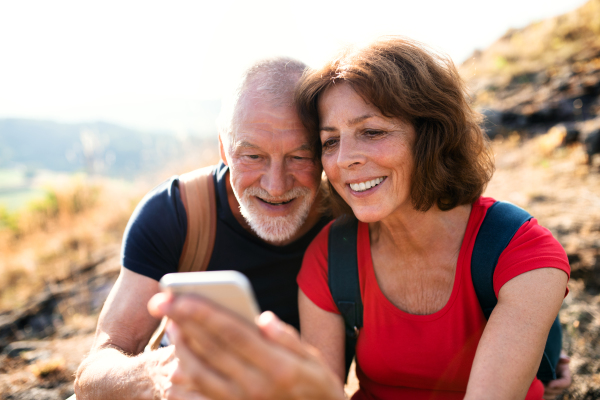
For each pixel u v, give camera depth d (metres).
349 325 1.54
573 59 8.73
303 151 1.63
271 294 1.94
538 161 5.61
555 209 4.00
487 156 1.55
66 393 2.57
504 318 1.21
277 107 1.58
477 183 1.40
